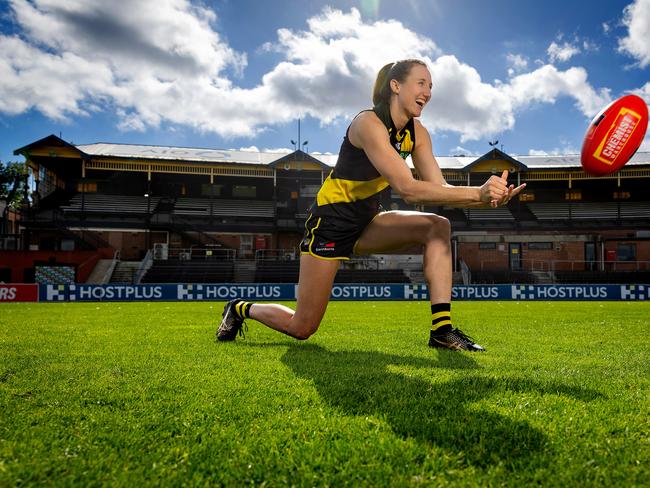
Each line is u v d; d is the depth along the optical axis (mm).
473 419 1863
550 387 2428
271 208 34969
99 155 30047
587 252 32375
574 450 1569
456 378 2645
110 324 7043
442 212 34219
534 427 1774
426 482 1339
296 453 1555
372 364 3215
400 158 3174
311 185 35562
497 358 3512
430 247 4055
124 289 18500
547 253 32375
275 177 32156
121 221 31625
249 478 1388
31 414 1989
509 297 20281
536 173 32844
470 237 32531
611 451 1562
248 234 33188
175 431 1786
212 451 1579
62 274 26672
